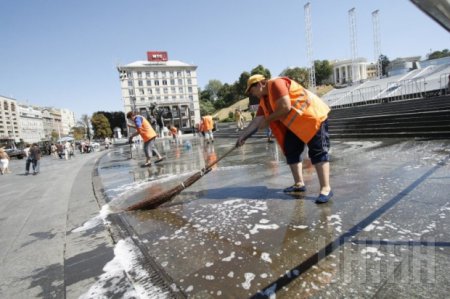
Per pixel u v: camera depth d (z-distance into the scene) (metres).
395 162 4.51
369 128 9.83
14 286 1.84
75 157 20.30
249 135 3.24
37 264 2.14
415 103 15.89
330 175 4.03
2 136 87.94
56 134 118.31
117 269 1.92
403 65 37.09
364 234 2.06
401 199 2.71
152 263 1.94
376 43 37.25
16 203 4.52
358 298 1.39
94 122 85.12
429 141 6.77
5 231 3.04
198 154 9.23
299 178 3.31
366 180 3.55
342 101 32.09
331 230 2.18
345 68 81.06
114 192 4.42
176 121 75.62
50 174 9.03
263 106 3.14
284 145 3.25
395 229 2.09
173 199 3.58
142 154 12.32
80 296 1.65
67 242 2.54
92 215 3.29
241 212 2.81
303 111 2.79
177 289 1.62
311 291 1.47
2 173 12.60
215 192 3.71
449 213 2.29
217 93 108.50
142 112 75.88
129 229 2.66
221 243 2.16
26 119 104.81
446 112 7.54
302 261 1.78
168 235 2.42
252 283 1.60
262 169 5.11
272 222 2.47
